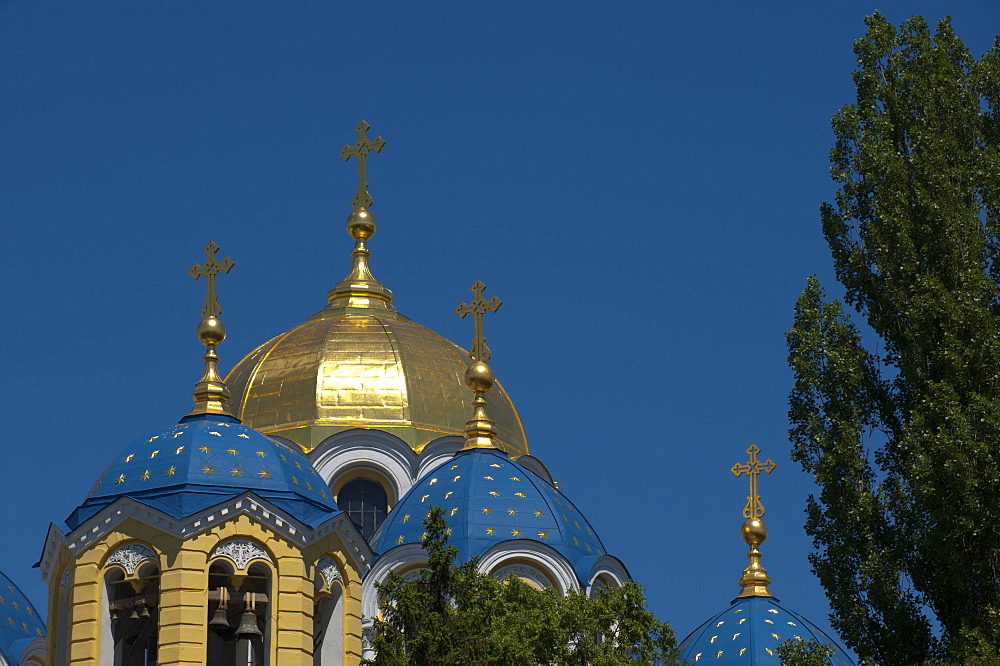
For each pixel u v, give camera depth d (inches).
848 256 2466.8
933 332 2353.6
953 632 2287.2
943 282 2388.0
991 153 2432.3
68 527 2522.1
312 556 2487.7
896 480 2359.7
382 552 2970.0
